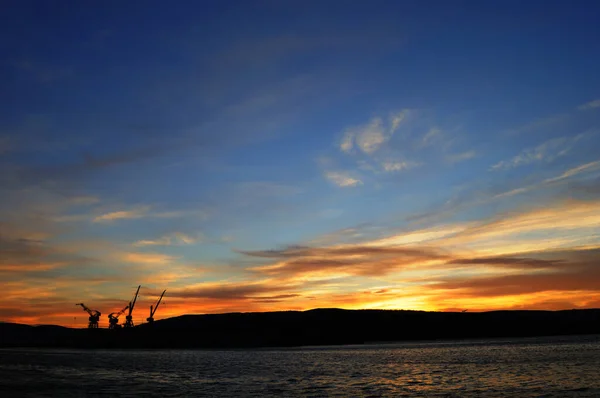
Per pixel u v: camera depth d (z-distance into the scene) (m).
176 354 168.00
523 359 107.12
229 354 168.62
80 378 72.62
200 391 58.12
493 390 58.09
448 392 57.06
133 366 101.00
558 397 51.78
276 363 112.81
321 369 93.06
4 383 63.94
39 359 125.69
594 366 85.50
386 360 119.00
